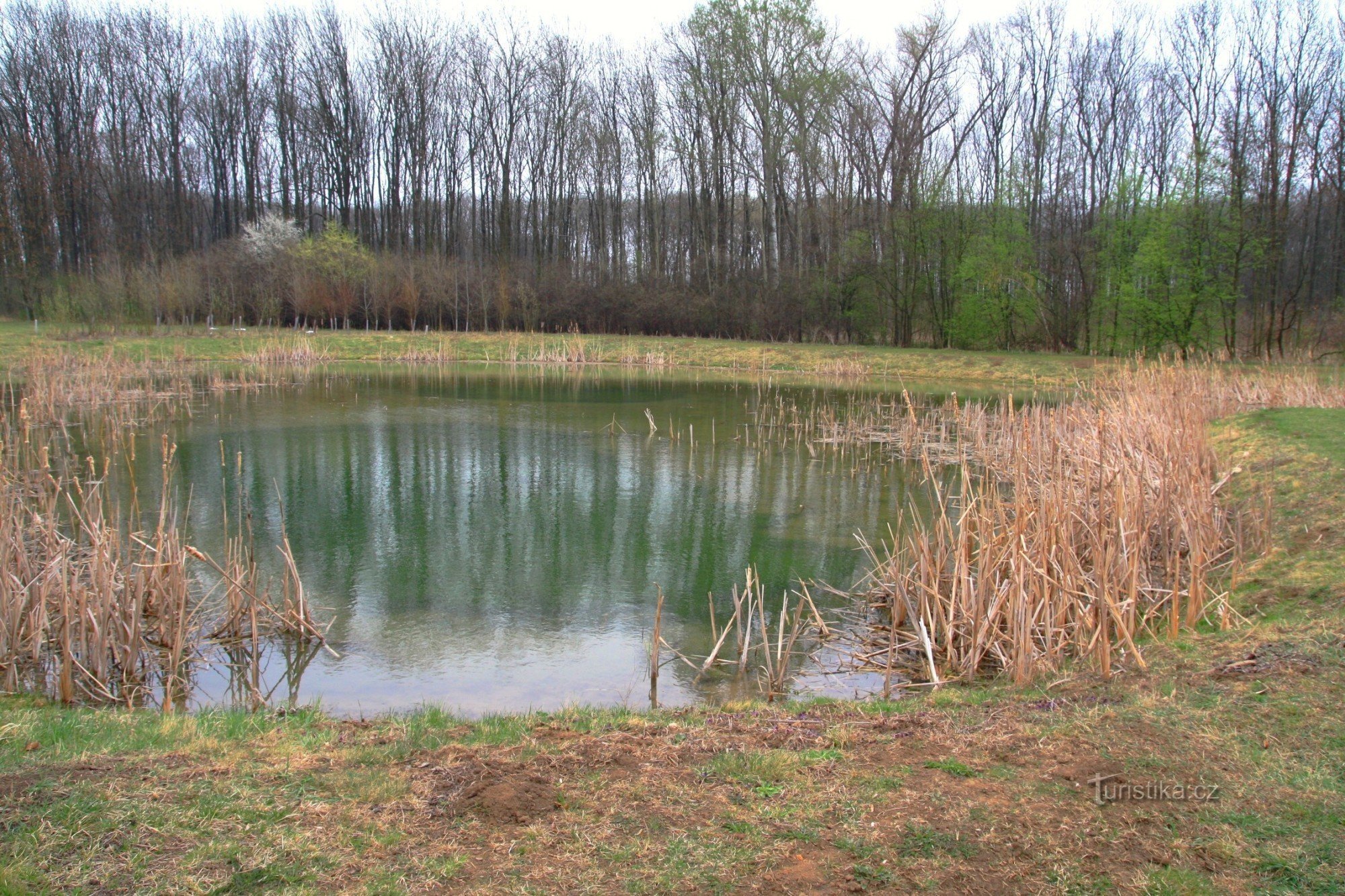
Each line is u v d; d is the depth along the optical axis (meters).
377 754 5.09
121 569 8.95
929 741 5.37
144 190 52.62
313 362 35.69
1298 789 4.60
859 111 42.09
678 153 50.59
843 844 4.17
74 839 3.98
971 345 40.91
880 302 42.28
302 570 10.78
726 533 12.82
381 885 3.78
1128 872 3.97
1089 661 6.95
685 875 3.91
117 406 21.70
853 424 22.20
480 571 10.89
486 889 3.79
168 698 6.93
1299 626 6.78
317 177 56.56
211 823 4.20
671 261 55.16
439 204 55.62
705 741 5.38
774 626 9.25
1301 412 14.43
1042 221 42.62
